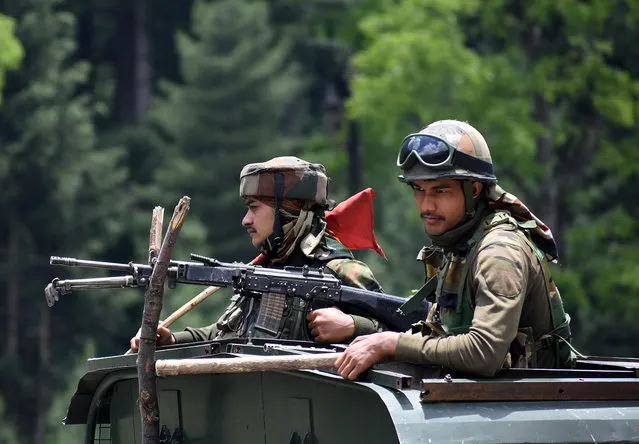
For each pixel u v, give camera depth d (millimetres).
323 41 121438
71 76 102312
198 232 94250
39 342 93188
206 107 110188
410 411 10141
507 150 66812
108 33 130375
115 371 13875
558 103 76250
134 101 128375
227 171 109000
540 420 10391
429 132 11672
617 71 69562
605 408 10805
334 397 11039
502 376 10969
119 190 103250
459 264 11734
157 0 131000
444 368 11031
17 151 96438
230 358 11008
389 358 10828
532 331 11711
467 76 67812
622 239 75812
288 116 127438
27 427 89312
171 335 14781
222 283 13734
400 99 69500
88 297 94500
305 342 12930
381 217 98938
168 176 108250
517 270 11141
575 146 72000
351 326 13664
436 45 68500
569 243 72562
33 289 94875
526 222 11758
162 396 13336
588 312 73625
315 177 14789
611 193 77062
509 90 69062
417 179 11609
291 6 123062
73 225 98875
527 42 70562
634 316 71938
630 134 73625
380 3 98625
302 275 13969
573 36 69250
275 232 14750
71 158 99188
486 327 10844
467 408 10328
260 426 11891
